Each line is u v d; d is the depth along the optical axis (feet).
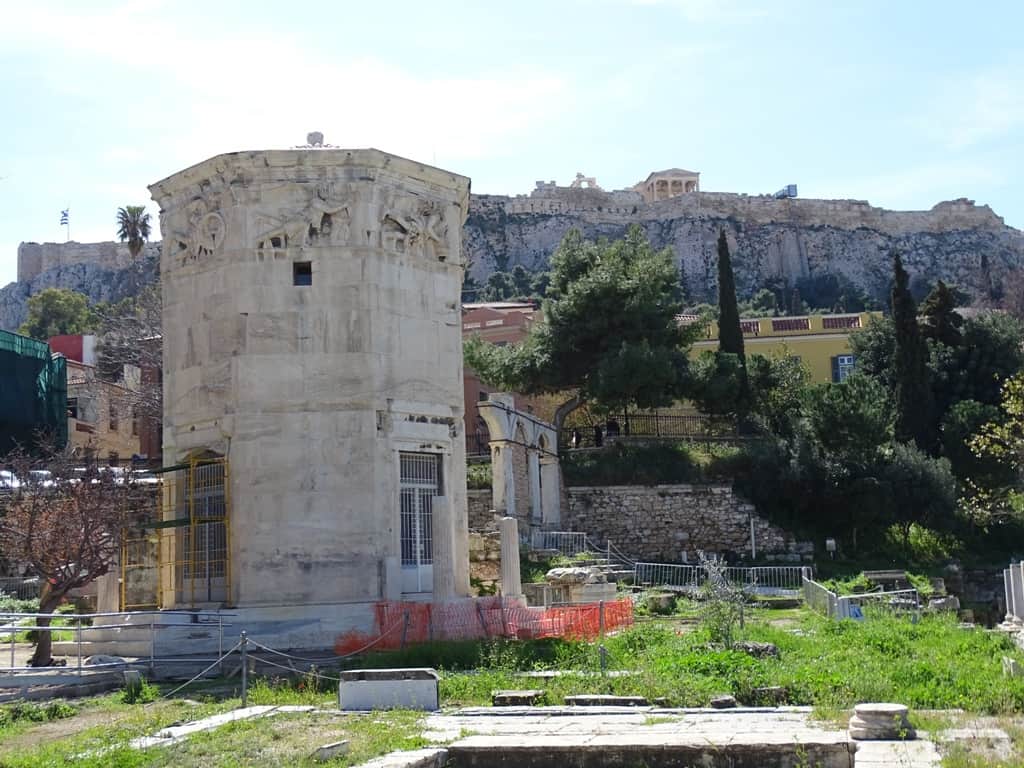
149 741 52.31
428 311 101.30
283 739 51.29
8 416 177.27
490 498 162.09
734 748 46.80
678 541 183.21
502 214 629.10
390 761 45.68
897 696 60.23
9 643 102.58
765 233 622.54
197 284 99.35
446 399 101.81
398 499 96.53
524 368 208.64
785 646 83.30
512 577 98.68
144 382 215.51
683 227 615.57
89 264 586.45
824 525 188.55
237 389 95.20
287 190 97.35
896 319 212.64
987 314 240.73
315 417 94.99
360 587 93.15
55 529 92.17
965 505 190.60
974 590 176.96
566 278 222.89
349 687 61.36
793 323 291.99
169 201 103.35
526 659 77.00
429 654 78.23
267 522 93.40
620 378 194.90
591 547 173.37
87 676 75.61
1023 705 57.06
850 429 187.93
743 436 212.02
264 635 88.84
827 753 46.26
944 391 224.12
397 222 99.50
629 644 83.87
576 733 51.31
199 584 97.25
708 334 283.59
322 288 96.43
